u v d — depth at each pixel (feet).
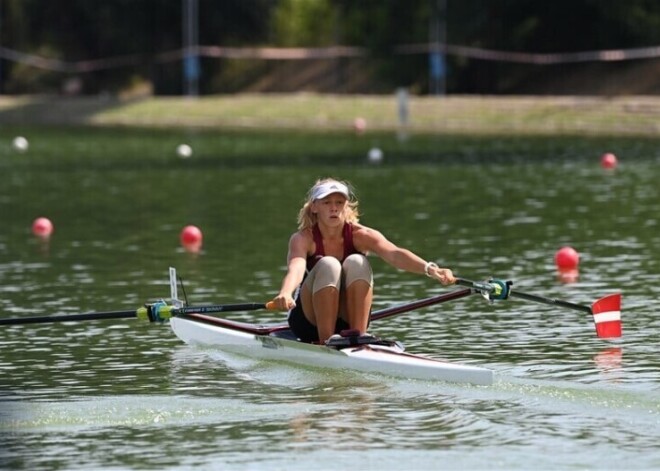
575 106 622.95
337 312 163.22
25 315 197.36
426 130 620.49
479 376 151.94
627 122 589.73
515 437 133.59
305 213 164.25
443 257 244.22
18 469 126.82
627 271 226.79
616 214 299.79
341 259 165.37
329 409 145.48
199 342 178.40
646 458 126.31
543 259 240.73
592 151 473.26
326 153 492.54
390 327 188.03
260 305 164.55
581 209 310.45
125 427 140.26
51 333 188.34
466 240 264.72
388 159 460.14
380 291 213.87
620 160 433.89
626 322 186.91
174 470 125.70
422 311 199.41
